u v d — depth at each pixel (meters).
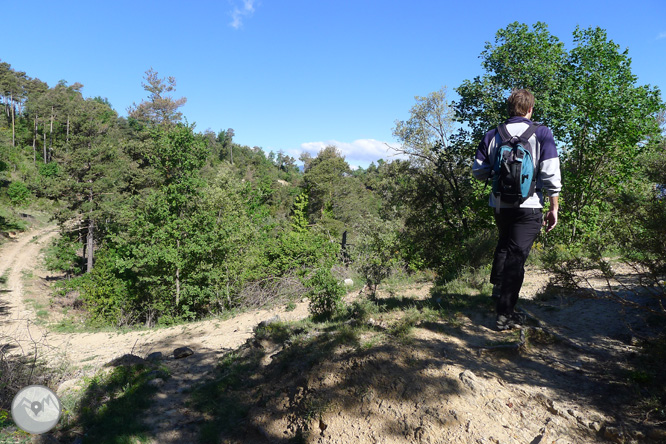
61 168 41.62
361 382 3.35
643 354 3.38
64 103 101.62
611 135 15.48
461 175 19.39
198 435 3.72
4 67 107.00
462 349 3.67
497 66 17.08
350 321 4.90
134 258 22.55
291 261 18.59
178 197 23.28
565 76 16.23
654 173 4.17
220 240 20.92
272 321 6.66
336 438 3.00
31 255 46.75
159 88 67.00
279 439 3.28
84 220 41.31
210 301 19.69
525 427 2.70
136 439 3.80
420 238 17.50
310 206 63.50
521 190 3.33
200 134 25.86
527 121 3.42
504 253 4.09
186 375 5.77
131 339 11.34
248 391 4.20
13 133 96.75
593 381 3.14
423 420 2.86
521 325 3.98
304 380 3.71
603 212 15.11
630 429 2.53
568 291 4.29
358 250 15.34
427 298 5.38
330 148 67.75
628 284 4.98
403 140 20.84
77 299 30.00
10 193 70.56
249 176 96.94
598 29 15.52
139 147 42.38
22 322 22.19
